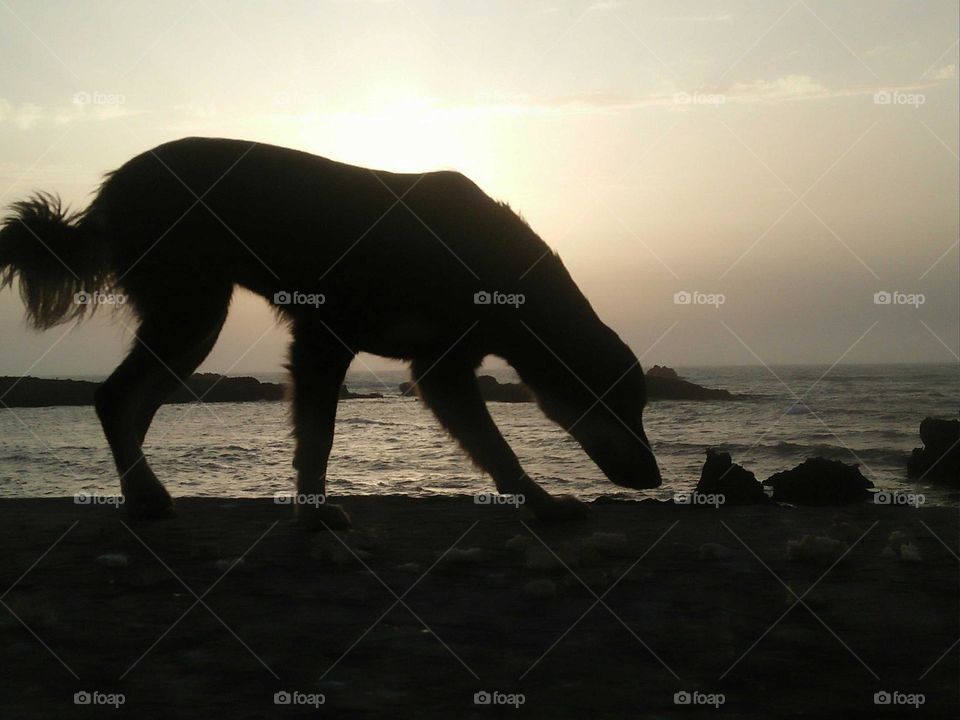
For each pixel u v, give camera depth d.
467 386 5.45
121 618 3.15
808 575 3.76
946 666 2.67
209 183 5.17
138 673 2.60
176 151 5.31
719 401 30.77
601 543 4.27
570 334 5.10
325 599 3.40
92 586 3.60
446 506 5.79
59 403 28.33
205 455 15.50
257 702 2.38
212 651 2.80
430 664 2.69
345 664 2.69
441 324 5.09
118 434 5.29
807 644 2.87
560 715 2.30
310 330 5.07
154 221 5.20
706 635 2.96
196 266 5.21
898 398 31.78
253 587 3.59
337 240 4.98
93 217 5.43
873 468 14.62
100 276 5.54
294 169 5.18
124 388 5.27
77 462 15.61
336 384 5.08
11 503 5.94
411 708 2.35
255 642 2.89
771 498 6.50
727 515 5.36
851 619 3.13
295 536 4.69
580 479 11.45
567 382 5.16
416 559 4.12
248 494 11.16
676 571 3.84
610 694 2.45
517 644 2.87
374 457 14.58
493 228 5.15
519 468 5.42
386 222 5.00
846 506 5.73
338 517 4.92
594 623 3.09
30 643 2.87
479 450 5.46
